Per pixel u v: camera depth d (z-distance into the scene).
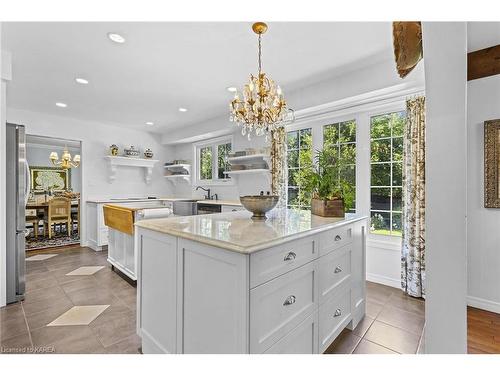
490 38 2.17
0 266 2.52
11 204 2.64
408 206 2.83
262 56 2.60
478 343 1.95
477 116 2.53
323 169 2.41
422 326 2.21
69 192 7.86
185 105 4.19
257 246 1.20
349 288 2.09
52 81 3.23
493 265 2.45
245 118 2.43
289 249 1.41
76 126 5.05
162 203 5.69
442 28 0.76
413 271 2.77
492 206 2.45
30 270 3.63
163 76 3.10
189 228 1.61
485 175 2.48
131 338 2.01
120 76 3.10
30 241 5.46
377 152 3.23
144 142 6.11
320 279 1.69
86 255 4.42
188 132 5.58
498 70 2.27
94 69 2.92
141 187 6.06
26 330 2.11
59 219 5.91
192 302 1.44
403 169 2.89
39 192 7.58
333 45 2.41
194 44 2.40
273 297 1.31
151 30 2.18
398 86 2.66
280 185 3.91
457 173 0.74
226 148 5.47
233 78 3.17
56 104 4.14
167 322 1.61
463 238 0.74
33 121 4.53
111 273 3.51
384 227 3.18
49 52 2.54
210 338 1.33
